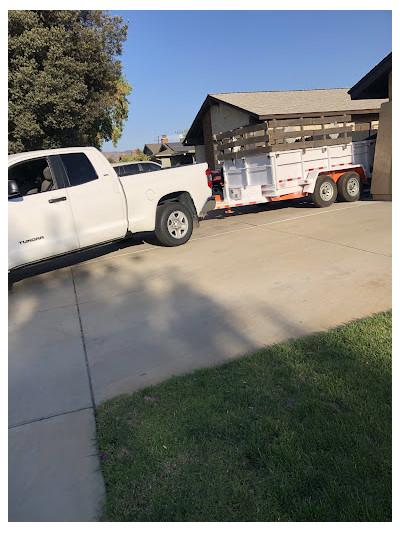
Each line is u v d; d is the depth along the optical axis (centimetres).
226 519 208
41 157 651
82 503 228
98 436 278
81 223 673
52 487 241
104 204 695
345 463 230
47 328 487
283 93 1834
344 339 365
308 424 264
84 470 252
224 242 805
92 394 336
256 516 208
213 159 1923
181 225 822
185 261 701
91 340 441
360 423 258
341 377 308
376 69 1034
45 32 1670
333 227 809
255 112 1387
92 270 725
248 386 312
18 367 397
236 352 373
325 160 1024
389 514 202
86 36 1848
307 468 230
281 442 249
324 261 605
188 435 268
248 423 272
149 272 664
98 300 564
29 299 604
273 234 818
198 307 494
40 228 634
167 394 313
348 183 1069
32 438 286
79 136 2003
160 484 233
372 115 1587
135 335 438
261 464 239
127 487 233
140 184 749
